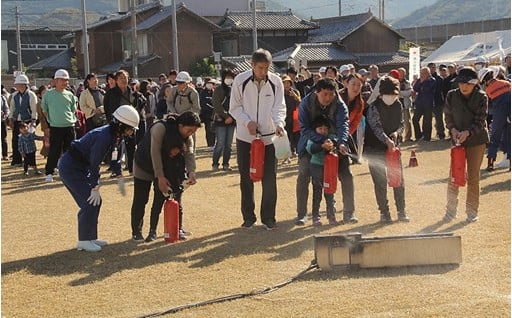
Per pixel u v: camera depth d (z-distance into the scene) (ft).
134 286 18.66
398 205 25.89
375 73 48.47
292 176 37.63
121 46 155.02
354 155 25.54
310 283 18.34
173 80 46.44
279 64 135.13
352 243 19.36
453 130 25.14
